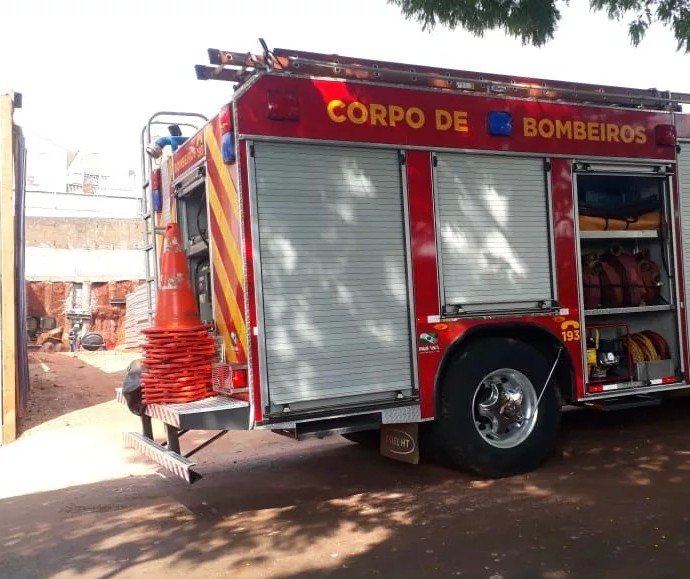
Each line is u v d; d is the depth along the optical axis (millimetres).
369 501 5277
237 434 8391
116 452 7668
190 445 7820
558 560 3889
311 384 4863
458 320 5426
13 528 5098
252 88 4801
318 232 4957
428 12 7254
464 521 4625
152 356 5184
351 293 5039
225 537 4613
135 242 31812
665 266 6609
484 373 5512
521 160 5812
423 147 5367
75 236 30828
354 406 5008
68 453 7676
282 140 4859
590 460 6074
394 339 5180
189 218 6172
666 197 6574
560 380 6016
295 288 4852
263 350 4719
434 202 5395
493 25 7410
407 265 5250
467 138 5555
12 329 8398
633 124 6355
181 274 5484
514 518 4617
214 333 5242
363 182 5145
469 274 5516
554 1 7449
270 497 5574
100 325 25391
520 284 5730
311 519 4902
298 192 4906
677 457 6012
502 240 5672
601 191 6684
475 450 5465
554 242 5906
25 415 9594
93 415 9578
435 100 5445
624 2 7715
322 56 5055
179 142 6535
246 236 4715
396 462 6500
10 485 6480
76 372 13938
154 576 4008
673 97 6566
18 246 9523
